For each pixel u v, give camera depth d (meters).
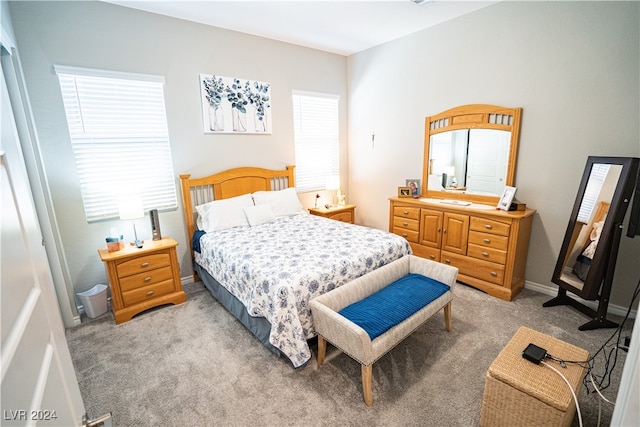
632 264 2.53
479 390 1.86
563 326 2.48
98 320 2.74
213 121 3.53
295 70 4.16
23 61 2.47
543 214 3.01
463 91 3.44
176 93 3.26
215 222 3.28
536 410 1.35
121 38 2.89
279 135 4.14
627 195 2.25
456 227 3.31
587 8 2.53
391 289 2.27
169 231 3.40
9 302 0.56
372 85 4.43
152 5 2.88
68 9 2.62
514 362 1.51
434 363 2.09
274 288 2.05
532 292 3.11
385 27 3.59
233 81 3.62
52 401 0.69
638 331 0.64
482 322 2.57
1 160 0.64
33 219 0.81
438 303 2.23
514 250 2.87
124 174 3.05
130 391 1.91
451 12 3.22
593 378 1.91
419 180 3.96
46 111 2.60
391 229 4.03
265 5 2.94
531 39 2.87
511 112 3.06
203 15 3.14
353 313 1.96
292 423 1.67
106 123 2.91
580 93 2.66
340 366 2.09
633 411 0.63
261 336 2.29
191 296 3.18
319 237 2.98
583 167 2.73
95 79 2.80
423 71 3.77
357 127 4.79
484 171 3.39
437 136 3.76
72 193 2.79
